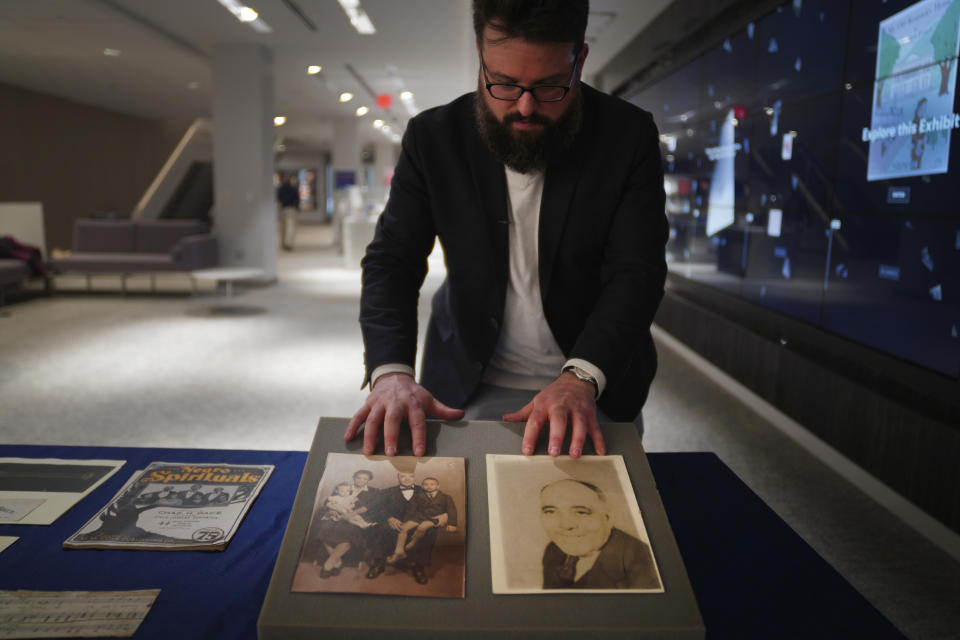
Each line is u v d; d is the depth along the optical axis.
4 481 0.99
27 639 0.67
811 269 3.53
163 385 4.30
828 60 3.34
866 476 2.88
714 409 4.09
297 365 4.87
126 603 0.72
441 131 1.14
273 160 9.22
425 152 1.15
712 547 0.90
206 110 15.28
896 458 2.65
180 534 0.86
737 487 1.07
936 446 2.41
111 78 11.34
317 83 11.43
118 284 9.22
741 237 4.51
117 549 0.83
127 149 15.90
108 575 0.78
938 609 2.03
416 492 0.76
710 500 1.03
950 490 2.34
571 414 0.86
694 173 5.54
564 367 0.98
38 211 8.29
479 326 1.18
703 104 5.30
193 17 7.39
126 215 13.23
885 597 2.09
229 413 3.79
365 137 21.69
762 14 4.10
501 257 1.13
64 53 9.30
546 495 0.76
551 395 0.89
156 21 7.59
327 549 0.69
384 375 0.96
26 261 7.68
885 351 2.87
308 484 0.77
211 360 4.98
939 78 2.50
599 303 1.06
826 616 0.75
